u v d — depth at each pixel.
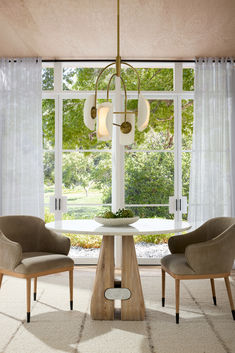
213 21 3.65
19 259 2.80
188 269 2.75
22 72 4.64
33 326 2.68
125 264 2.83
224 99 4.63
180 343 2.40
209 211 4.56
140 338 2.48
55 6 3.33
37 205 4.58
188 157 4.89
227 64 4.68
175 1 3.25
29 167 4.59
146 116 2.82
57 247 3.25
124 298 2.80
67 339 2.46
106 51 4.45
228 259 2.81
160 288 3.70
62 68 4.89
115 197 4.80
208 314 2.95
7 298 3.34
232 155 4.62
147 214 4.85
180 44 4.23
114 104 4.83
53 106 4.89
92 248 4.85
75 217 4.84
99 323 2.75
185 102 4.90
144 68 4.88
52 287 3.72
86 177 4.86
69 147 4.86
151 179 4.86
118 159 4.76
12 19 3.59
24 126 4.60
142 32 3.89
